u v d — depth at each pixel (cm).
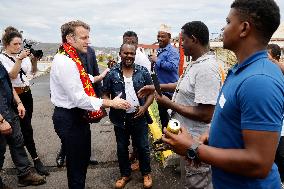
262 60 150
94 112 330
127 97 405
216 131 166
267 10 148
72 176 339
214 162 152
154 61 523
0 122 345
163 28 509
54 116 328
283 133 358
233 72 162
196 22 281
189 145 159
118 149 420
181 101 296
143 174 424
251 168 141
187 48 286
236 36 157
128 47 395
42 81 1852
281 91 142
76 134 327
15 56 455
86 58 465
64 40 321
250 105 140
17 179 452
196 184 292
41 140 625
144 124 418
